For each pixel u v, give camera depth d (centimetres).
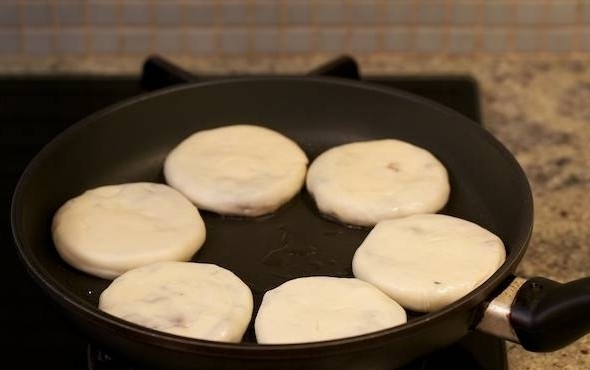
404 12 103
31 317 78
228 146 89
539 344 69
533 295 69
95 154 87
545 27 104
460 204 85
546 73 104
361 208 83
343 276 80
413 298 75
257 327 74
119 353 69
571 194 90
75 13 103
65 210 82
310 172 87
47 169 82
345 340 65
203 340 65
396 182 85
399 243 79
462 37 104
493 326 70
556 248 85
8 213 87
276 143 89
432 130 89
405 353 68
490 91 102
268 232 83
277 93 92
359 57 104
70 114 97
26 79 102
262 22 104
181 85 90
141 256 79
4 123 96
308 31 104
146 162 89
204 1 103
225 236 83
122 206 83
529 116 99
